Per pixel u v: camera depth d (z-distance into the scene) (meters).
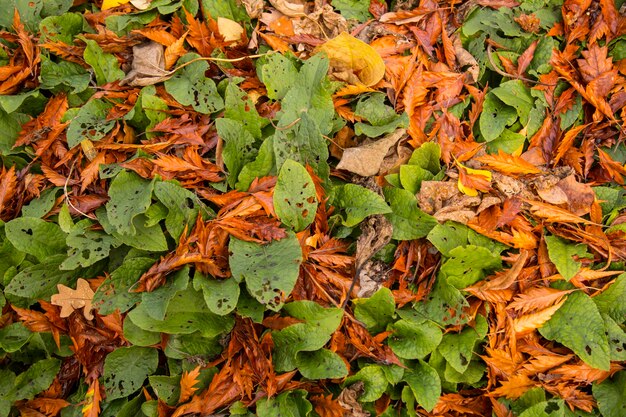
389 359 1.00
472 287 1.02
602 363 0.99
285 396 0.97
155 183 0.99
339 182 1.07
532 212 1.05
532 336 1.03
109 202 1.00
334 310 0.97
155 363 1.00
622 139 1.10
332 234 1.04
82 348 1.00
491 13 1.13
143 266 0.99
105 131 1.02
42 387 0.99
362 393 0.99
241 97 1.04
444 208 1.03
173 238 1.01
